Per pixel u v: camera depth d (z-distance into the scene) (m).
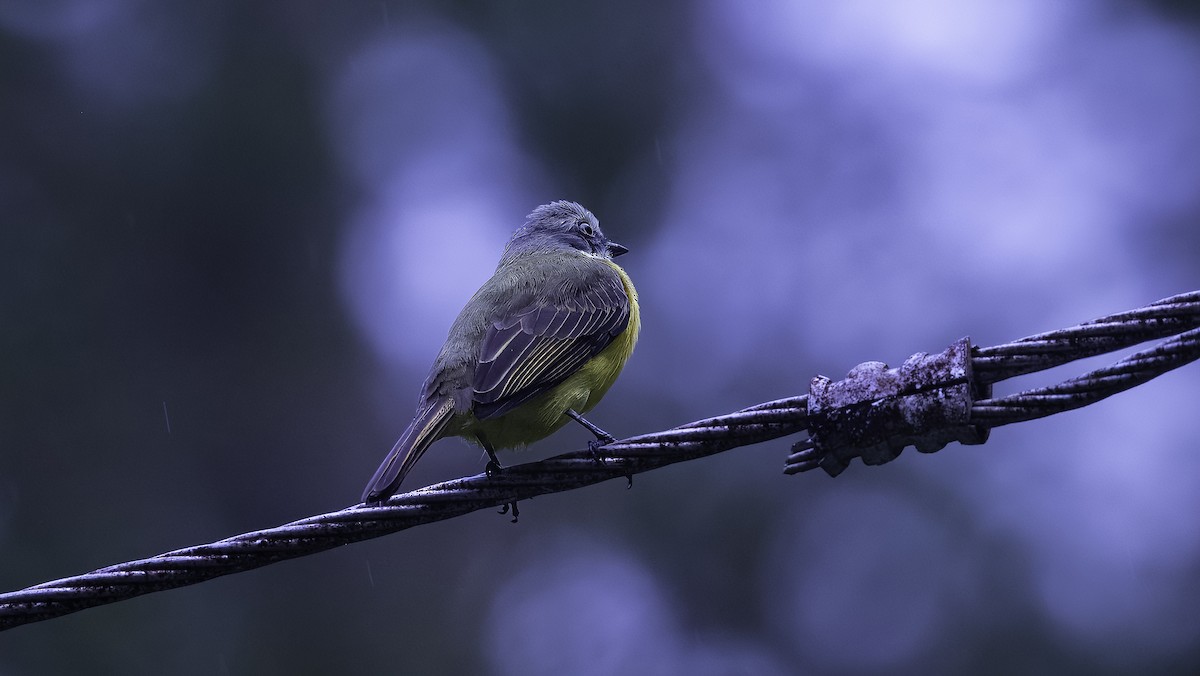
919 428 5.93
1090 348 5.75
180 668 14.61
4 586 15.12
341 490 16.83
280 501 16.77
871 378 6.03
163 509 16.23
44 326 16.44
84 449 16.14
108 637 14.40
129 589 6.25
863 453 6.09
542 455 16.06
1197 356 5.54
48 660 14.12
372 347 17.41
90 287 16.81
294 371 17.23
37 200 16.94
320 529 6.33
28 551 15.41
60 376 16.36
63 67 17.45
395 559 16.03
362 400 17.20
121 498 16.14
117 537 15.87
